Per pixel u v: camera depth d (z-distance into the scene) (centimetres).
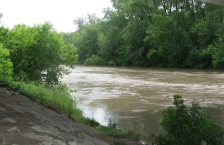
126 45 6662
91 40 8269
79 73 4219
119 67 6162
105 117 1299
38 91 1212
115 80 3069
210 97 1866
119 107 1542
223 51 4234
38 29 1838
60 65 1959
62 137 592
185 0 5478
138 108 1519
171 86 2464
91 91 2198
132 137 930
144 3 6125
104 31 8162
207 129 591
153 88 2352
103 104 1636
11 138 474
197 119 624
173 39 5444
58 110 1052
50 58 1856
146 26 6188
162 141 623
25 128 566
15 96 944
